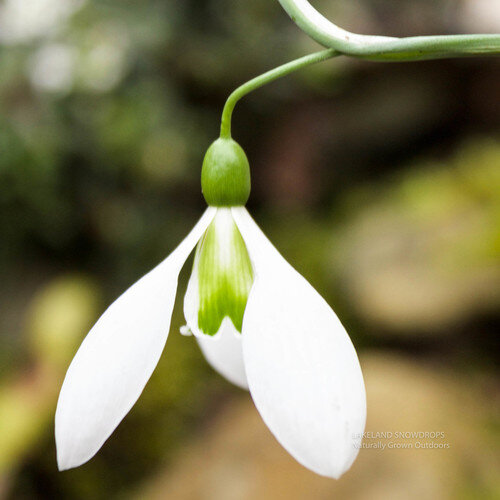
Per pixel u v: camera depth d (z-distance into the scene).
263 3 0.46
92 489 0.31
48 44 0.43
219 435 0.28
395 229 0.42
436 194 0.43
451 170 0.46
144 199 0.46
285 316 0.15
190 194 0.48
